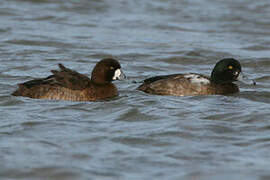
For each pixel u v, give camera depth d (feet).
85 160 31.17
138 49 75.77
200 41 82.58
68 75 47.14
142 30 89.35
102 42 79.36
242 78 51.42
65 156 31.73
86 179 28.50
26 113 41.42
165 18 99.96
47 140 34.63
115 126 38.19
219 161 31.01
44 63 65.26
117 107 43.80
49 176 28.99
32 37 79.36
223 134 36.17
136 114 41.70
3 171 29.53
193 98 48.44
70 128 37.42
